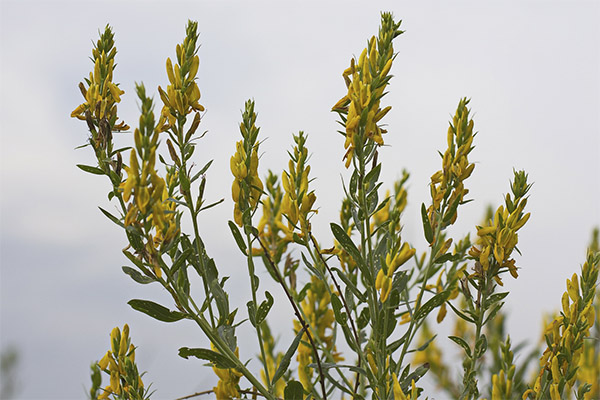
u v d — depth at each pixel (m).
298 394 2.02
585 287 2.12
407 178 2.91
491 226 2.35
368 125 2.00
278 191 2.57
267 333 2.85
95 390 1.75
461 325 3.00
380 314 2.06
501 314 2.92
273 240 2.57
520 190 2.17
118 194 1.90
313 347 2.14
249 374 1.98
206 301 1.97
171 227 1.83
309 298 2.79
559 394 2.03
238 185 2.07
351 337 2.12
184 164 1.95
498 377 2.14
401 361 2.13
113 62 2.04
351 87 2.01
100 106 1.98
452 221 2.11
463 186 2.10
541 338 2.73
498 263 2.19
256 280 2.07
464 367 2.27
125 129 2.05
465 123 2.07
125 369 2.10
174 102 1.95
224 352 1.96
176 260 1.98
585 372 2.55
